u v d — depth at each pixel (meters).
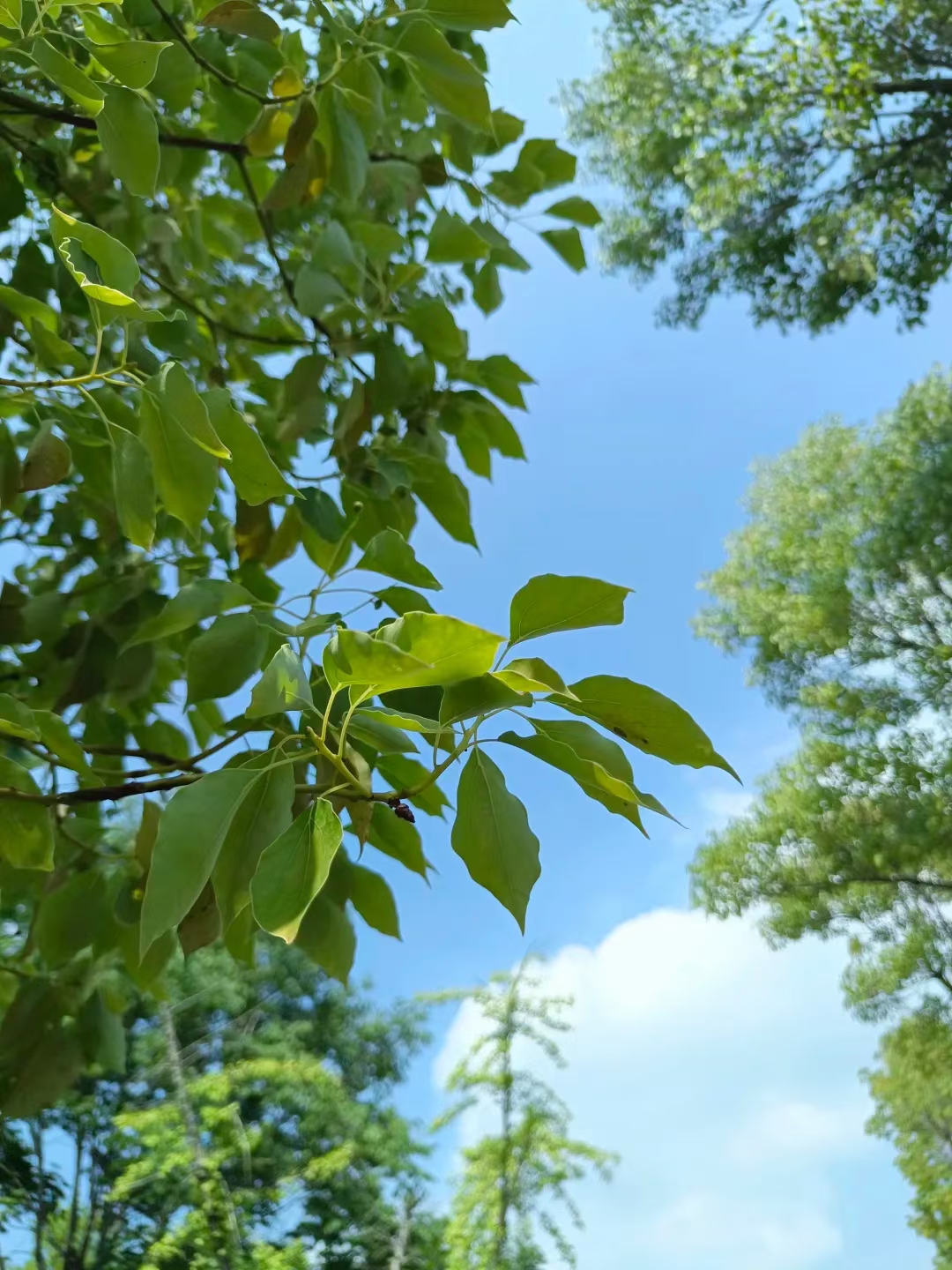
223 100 1.68
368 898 1.08
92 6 0.91
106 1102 10.21
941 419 12.18
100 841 1.39
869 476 12.37
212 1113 8.27
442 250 1.50
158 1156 8.25
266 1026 12.59
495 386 1.66
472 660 0.61
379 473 1.50
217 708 1.59
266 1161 10.38
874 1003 11.46
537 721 0.70
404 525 1.61
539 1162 7.97
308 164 1.42
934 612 11.79
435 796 1.06
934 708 11.67
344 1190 10.74
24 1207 9.10
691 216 11.38
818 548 12.66
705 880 11.85
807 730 12.32
